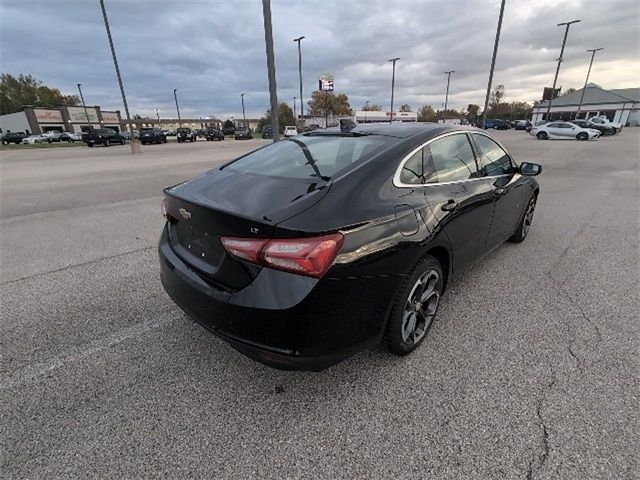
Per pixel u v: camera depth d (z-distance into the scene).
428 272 2.54
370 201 2.17
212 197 2.24
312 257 1.84
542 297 3.38
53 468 1.83
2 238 5.38
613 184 9.30
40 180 11.56
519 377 2.38
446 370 2.46
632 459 1.81
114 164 16.70
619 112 66.00
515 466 1.80
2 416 2.14
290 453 1.90
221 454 1.90
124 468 1.83
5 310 3.29
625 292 3.47
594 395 2.22
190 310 2.28
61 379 2.43
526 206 4.52
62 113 74.06
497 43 19.03
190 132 43.41
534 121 75.25
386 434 1.99
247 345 1.99
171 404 2.22
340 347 2.04
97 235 5.48
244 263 1.96
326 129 3.36
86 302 3.42
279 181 2.35
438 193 2.64
